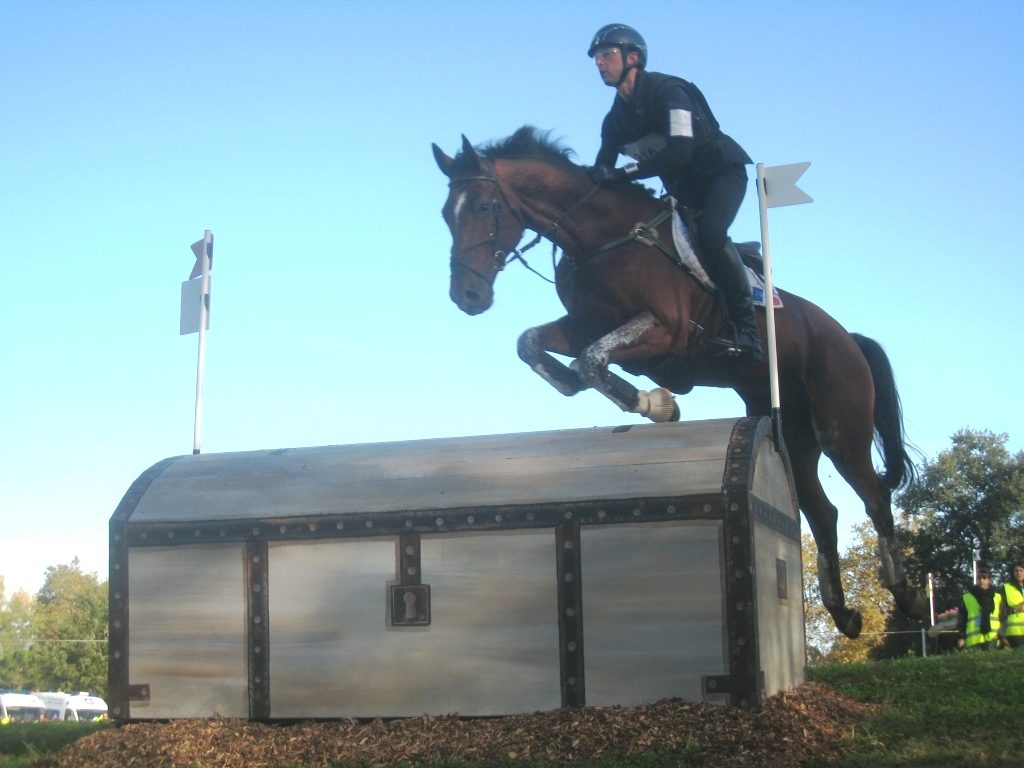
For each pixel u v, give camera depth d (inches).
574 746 204.7
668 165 281.6
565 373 287.1
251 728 230.5
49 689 2701.8
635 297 279.6
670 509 221.0
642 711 213.6
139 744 224.2
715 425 238.8
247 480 252.2
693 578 218.5
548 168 283.7
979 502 1656.0
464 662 227.6
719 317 292.0
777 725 209.0
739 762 194.9
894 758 197.9
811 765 193.8
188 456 271.0
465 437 256.1
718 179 292.0
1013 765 194.1
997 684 267.3
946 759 198.2
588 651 221.8
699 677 216.5
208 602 242.7
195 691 240.8
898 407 346.3
